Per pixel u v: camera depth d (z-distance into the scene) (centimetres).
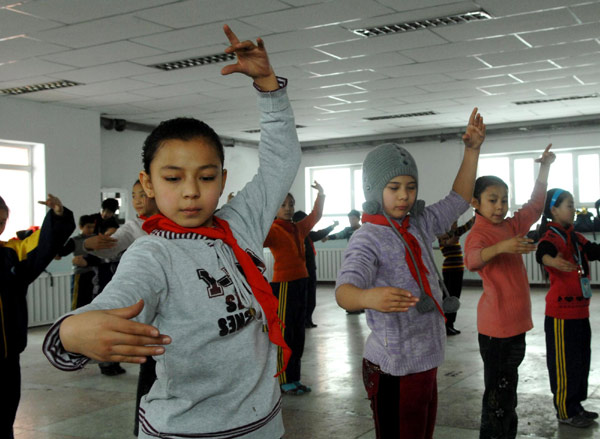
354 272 193
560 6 562
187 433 118
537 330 704
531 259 1173
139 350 78
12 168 923
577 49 712
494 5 556
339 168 1466
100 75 781
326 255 1372
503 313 292
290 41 652
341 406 425
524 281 303
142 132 1162
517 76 843
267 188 150
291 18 575
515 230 322
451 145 1302
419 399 210
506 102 1030
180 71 770
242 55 142
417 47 691
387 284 207
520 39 668
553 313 363
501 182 305
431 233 231
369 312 216
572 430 358
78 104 957
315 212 486
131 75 785
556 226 358
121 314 81
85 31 602
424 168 1334
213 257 122
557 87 918
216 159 123
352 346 651
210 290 119
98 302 95
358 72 802
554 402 371
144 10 544
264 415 124
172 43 648
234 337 121
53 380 535
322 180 1487
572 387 362
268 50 686
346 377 511
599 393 434
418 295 210
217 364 119
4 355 242
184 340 116
